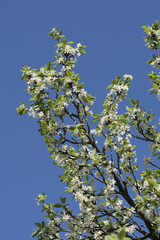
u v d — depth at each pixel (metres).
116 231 6.94
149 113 8.01
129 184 8.03
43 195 8.51
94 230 7.44
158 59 8.41
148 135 8.07
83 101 8.66
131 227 7.04
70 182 8.12
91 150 8.25
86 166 7.79
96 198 7.64
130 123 7.96
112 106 8.91
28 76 9.58
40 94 9.12
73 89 8.52
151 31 8.69
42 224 7.84
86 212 7.25
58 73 9.17
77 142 8.32
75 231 7.59
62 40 9.20
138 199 6.73
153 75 8.29
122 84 9.00
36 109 9.20
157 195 6.83
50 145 8.61
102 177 7.88
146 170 7.27
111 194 7.67
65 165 8.63
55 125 8.23
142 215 7.25
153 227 6.80
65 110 8.48
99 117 8.78
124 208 7.45
